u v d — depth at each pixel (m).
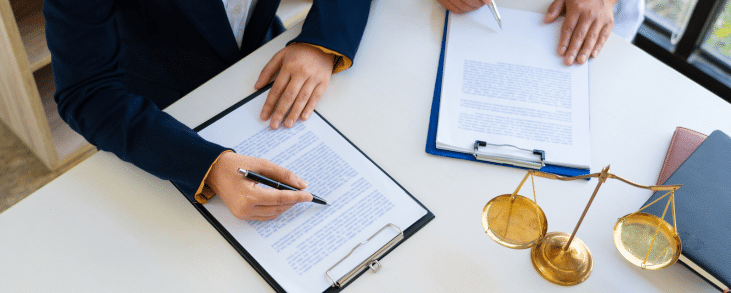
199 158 0.86
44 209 0.85
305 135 0.95
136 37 1.18
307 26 1.05
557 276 0.81
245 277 0.80
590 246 0.85
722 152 0.89
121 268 0.81
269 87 1.02
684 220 0.81
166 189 0.89
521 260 0.83
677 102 1.04
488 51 1.07
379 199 0.87
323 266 0.81
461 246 0.84
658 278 0.82
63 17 0.89
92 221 0.85
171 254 0.82
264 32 1.27
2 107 1.74
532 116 0.98
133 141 0.89
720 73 2.11
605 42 1.11
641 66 1.08
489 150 0.93
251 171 0.85
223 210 0.87
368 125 0.97
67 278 0.80
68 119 0.97
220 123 0.96
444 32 1.12
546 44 1.10
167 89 1.25
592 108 1.01
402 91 1.02
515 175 0.92
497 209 0.79
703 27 2.03
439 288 0.80
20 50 1.40
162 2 1.11
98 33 0.94
